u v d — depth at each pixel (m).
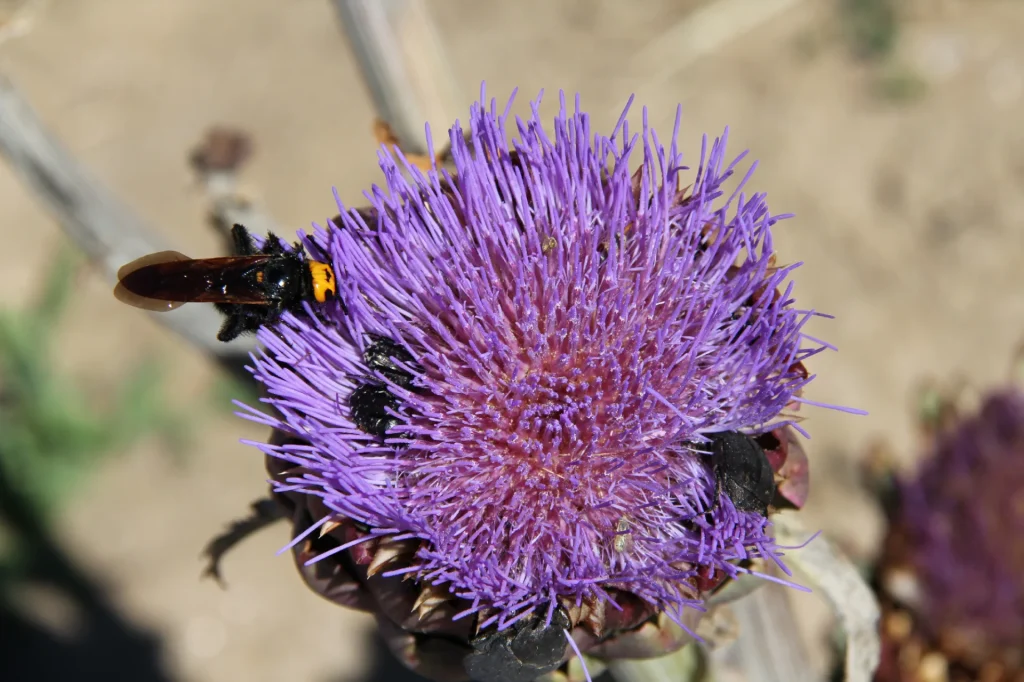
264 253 0.24
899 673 0.32
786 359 0.22
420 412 0.23
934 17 0.61
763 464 0.22
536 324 0.23
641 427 0.23
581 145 0.23
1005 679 0.32
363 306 0.23
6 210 0.58
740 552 0.21
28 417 0.49
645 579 0.21
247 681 0.47
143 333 0.54
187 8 0.65
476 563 0.22
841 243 0.54
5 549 0.48
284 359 0.23
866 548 0.46
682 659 0.25
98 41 0.64
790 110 0.58
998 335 0.52
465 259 0.23
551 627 0.21
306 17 0.64
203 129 0.59
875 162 0.56
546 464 0.23
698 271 0.23
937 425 0.34
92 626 0.48
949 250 0.54
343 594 0.23
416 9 0.29
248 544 0.50
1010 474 0.32
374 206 0.24
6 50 0.63
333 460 0.22
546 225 0.24
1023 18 0.60
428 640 0.23
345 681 0.47
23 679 0.47
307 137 0.58
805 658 0.28
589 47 0.60
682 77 0.59
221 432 0.52
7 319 0.48
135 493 0.51
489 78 0.59
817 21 0.61
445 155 0.24
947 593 0.32
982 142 0.56
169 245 0.31
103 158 0.58
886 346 0.52
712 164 0.23
